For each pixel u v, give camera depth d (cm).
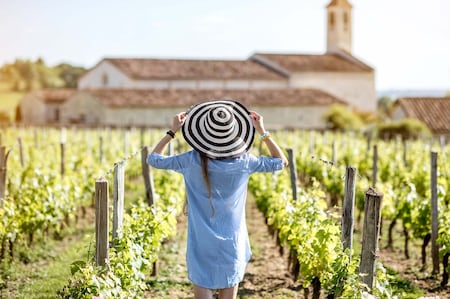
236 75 6222
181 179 1193
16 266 871
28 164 1305
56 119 6091
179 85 6031
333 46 7831
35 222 961
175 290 775
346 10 7831
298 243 714
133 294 596
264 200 1135
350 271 547
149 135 2848
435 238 840
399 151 2028
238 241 469
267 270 888
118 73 6006
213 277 462
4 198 852
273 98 5506
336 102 5609
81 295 527
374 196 504
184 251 994
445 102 4550
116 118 5012
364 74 6775
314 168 1623
